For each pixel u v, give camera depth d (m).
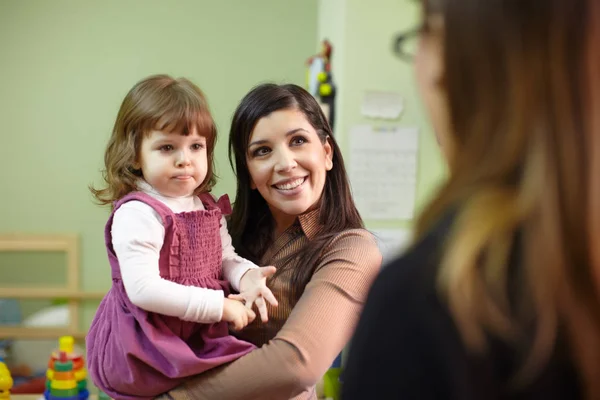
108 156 1.11
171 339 0.99
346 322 1.00
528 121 0.42
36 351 2.78
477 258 0.43
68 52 2.75
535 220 0.42
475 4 0.44
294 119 1.12
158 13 2.76
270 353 0.95
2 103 2.76
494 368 0.42
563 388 0.42
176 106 1.05
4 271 2.82
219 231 1.14
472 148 0.45
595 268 0.42
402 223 2.21
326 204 1.19
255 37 2.82
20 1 2.70
